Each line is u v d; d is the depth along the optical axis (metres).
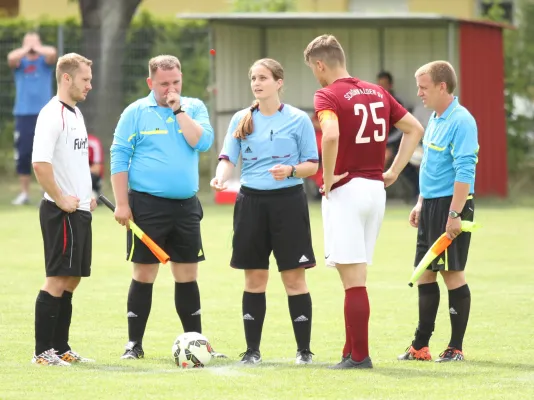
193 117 27.09
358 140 24.53
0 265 42.38
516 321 31.27
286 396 21.83
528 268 41.47
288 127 25.62
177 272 27.19
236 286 37.81
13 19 74.81
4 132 75.06
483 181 66.75
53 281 25.44
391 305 34.03
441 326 30.83
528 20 72.00
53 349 25.73
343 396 21.88
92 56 70.69
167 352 27.27
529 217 57.88
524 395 21.94
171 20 73.00
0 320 31.34
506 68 70.75
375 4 94.69
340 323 31.30
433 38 67.62
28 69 62.03
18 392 22.19
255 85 25.50
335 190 24.62
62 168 25.38
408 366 25.22
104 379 23.47
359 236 24.56
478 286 37.47
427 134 26.69
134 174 26.61
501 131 67.75
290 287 25.92
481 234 51.28
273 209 25.52
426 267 25.39
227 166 25.97
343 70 25.05
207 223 55.66
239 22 65.69
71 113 25.62
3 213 59.47
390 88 62.94
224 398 21.64
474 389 22.52
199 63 72.12
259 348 26.97
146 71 71.44
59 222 25.30
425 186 26.47
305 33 68.81
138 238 26.36
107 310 33.12
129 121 26.61
